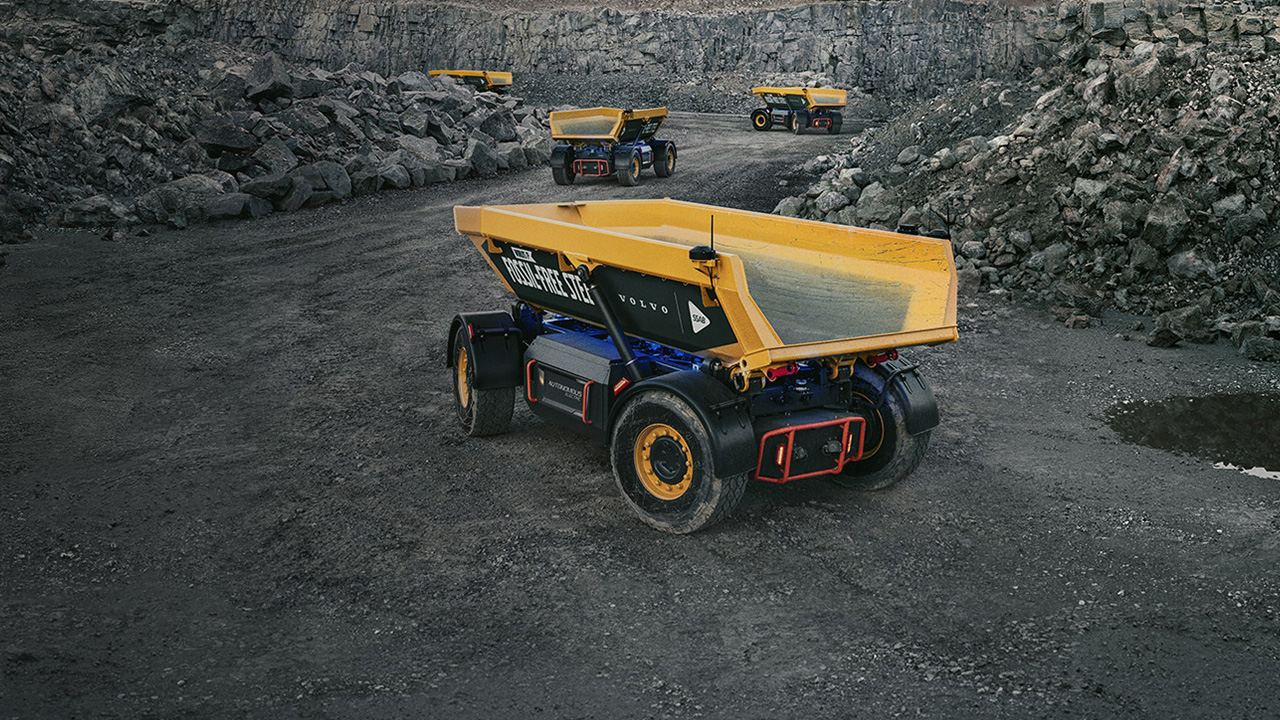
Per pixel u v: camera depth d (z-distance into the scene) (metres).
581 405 6.90
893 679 4.62
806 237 7.31
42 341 10.36
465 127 27.19
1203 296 11.38
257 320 11.48
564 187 23.17
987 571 5.71
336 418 8.23
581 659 4.77
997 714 4.35
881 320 6.21
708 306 5.83
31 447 7.45
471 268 14.45
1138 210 12.46
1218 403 8.86
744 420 5.82
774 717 4.32
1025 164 14.14
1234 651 4.87
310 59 58.66
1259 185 12.23
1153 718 4.32
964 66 51.31
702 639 4.96
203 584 5.45
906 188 15.66
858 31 53.81
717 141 33.84
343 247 15.80
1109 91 14.42
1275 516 6.50
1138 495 6.86
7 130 18.75
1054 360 10.13
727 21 56.81
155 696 4.40
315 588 5.42
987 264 13.09
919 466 7.32
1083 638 4.99
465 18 60.03
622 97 53.16
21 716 4.20
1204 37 15.36
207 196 18.22
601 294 6.69
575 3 62.75
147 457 7.31
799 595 5.41
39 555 5.71
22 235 15.34
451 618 5.12
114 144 19.44
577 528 6.18
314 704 4.37
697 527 5.97
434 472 7.08
